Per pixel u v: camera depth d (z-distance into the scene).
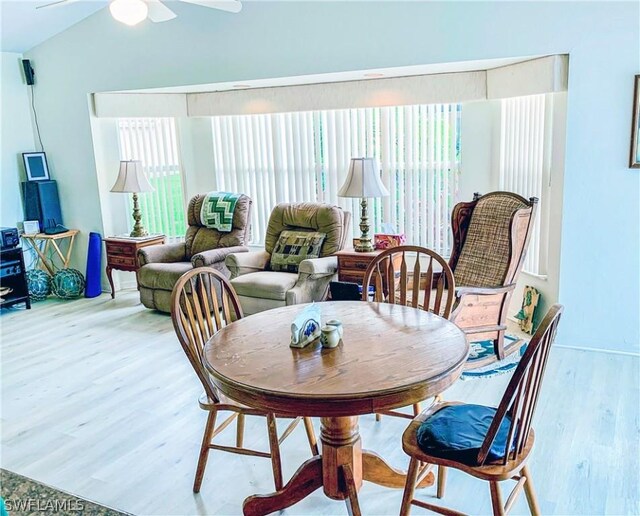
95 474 2.75
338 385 1.84
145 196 6.24
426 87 4.83
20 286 5.57
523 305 4.50
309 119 5.54
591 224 3.89
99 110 5.69
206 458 2.56
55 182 6.07
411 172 5.23
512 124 4.68
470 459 1.84
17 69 5.90
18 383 3.83
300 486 2.34
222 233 5.46
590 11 3.65
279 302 4.49
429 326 2.38
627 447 2.79
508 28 3.88
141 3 2.81
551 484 2.52
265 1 4.66
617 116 3.70
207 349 2.22
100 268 6.03
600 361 3.83
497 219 3.99
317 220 4.92
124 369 4.03
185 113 5.99
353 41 4.41
